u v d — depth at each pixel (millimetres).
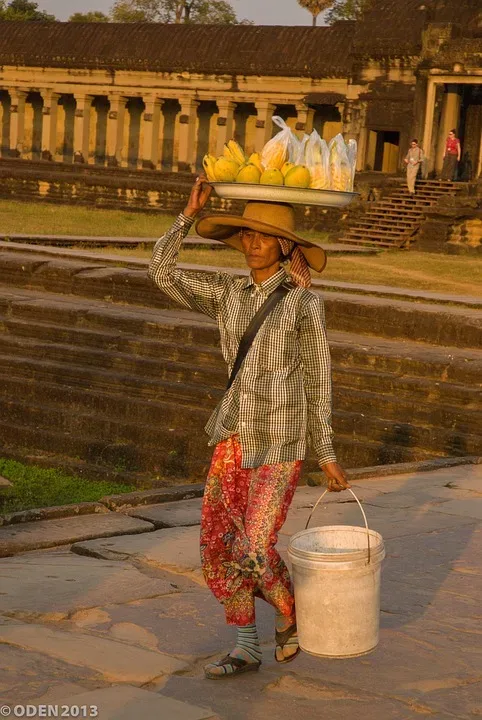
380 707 4934
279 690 5078
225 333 5184
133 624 5887
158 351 16781
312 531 5098
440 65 44000
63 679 5020
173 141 57344
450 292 25703
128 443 15266
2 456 15758
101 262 23562
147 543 7641
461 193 40281
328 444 5031
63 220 41438
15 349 17781
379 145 49938
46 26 58406
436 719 4844
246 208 5273
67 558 7273
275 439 5012
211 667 5168
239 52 51750
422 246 38688
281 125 5242
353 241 39656
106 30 56469
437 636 5918
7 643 5445
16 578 6668
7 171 53156
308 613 4910
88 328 18250
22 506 12594
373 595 4926
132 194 49812
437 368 14586
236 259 28797
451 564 7340
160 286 5297
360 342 16297
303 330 5082
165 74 54125
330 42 49281
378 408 14242
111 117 56188
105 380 16266
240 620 5211
